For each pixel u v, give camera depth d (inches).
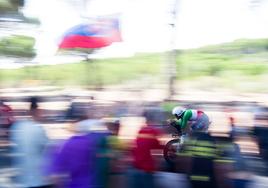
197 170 177.8
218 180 176.2
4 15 744.3
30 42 936.3
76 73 1505.9
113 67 1562.5
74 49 306.5
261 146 235.3
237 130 266.5
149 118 216.8
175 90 789.9
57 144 196.5
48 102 774.5
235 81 1326.3
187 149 183.3
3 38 938.1
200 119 285.6
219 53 1624.0
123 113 476.7
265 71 1382.9
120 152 195.0
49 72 1588.3
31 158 188.2
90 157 179.5
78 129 184.5
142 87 1192.2
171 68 788.0
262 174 221.8
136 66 1581.0
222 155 180.1
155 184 204.5
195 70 1483.8
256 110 269.4
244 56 1544.0
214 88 1309.1
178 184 201.8
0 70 1498.5
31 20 794.2
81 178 178.7
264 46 1551.4
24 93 1184.2
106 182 182.9
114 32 295.7
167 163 264.1
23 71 1542.8
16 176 195.6
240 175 185.5
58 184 181.3
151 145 205.2
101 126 186.5
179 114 295.0
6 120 358.9
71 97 708.0
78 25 292.2
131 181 195.2
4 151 289.1
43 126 197.5
